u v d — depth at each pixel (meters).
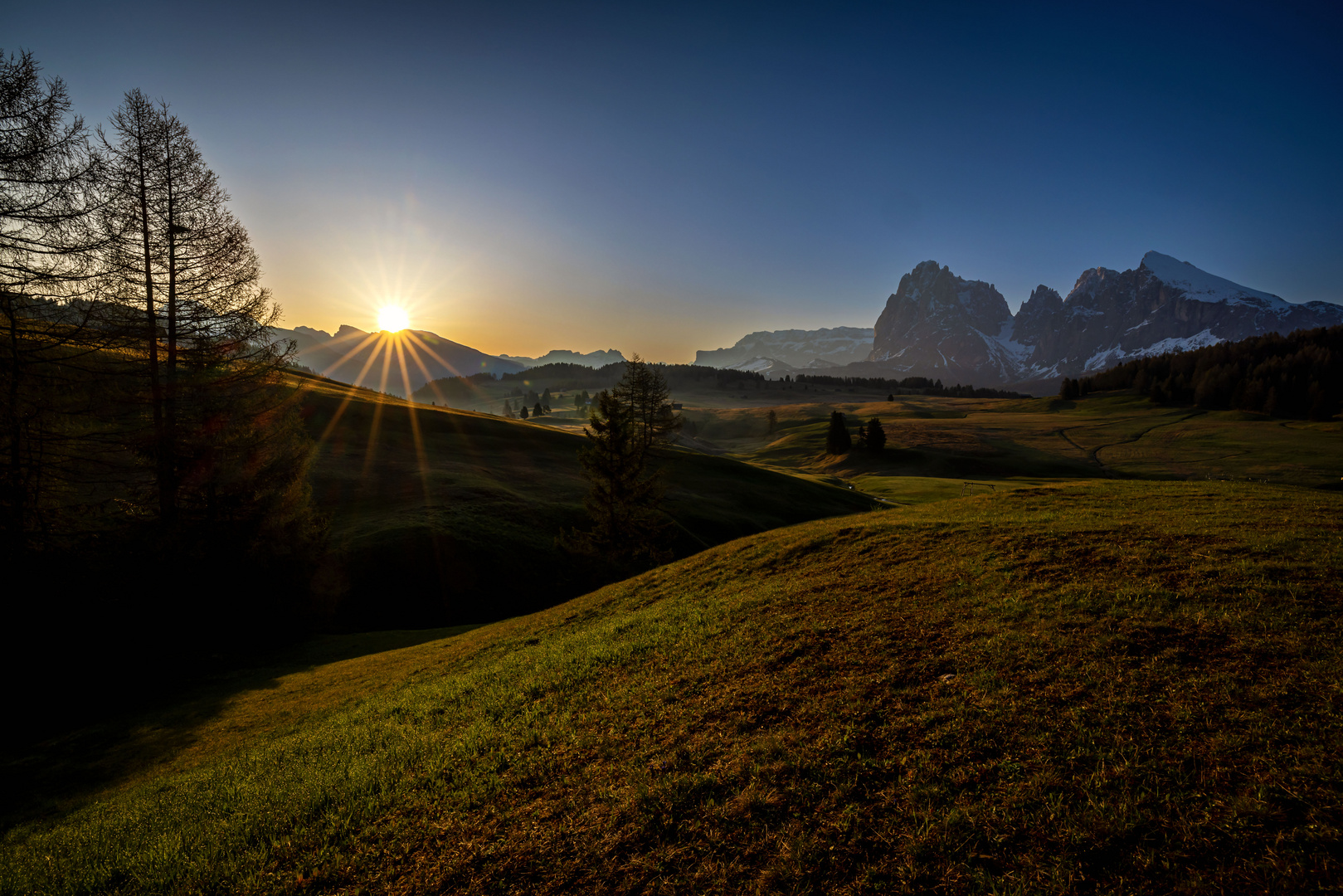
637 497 43.59
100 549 23.89
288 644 29.12
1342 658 7.36
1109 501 21.12
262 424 29.69
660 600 19.45
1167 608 9.72
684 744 8.46
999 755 6.69
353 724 13.51
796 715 8.52
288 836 8.14
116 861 8.33
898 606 12.36
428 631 31.30
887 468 127.31
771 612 13.83
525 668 14.43
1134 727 6.71
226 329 27.50
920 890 5.19
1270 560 11.07
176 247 25.75
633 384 68.81
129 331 24.31
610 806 7.31
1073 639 9.15
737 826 6.44
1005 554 14.61
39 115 20.12
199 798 10.40
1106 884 4.88
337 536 40.72
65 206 21.30
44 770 15.31
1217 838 5.06
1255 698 6.86
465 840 7.27
